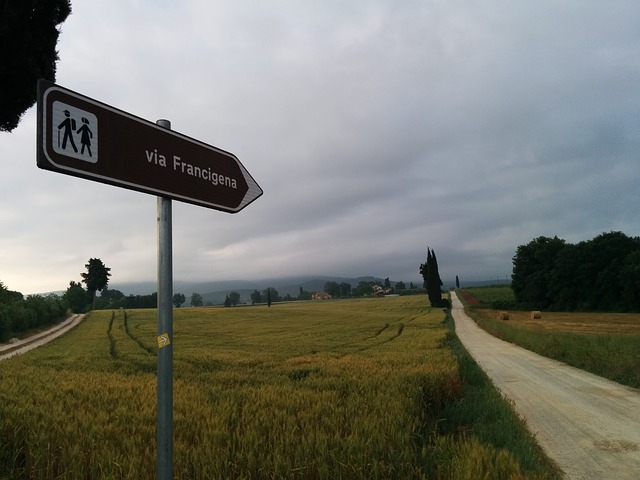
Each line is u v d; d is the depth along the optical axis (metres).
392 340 33.81
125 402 8.52
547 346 25.14
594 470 6.53
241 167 3.11
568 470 6.54
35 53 5.68
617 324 51.41
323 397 8.50
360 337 38.94
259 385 11.85
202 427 6.21
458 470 4.50
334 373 13.74
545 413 10.52
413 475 4.86
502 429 7.84
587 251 84.50
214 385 11.49
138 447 5.30
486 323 54.19
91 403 8.59
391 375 11.68
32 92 5.88
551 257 91.94
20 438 5.60
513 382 15.59
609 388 14.10
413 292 190.38
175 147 2.55
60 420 6.58
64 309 76.75
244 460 4.87
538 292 92.12
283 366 17.98
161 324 2.27
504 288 140.75
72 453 4.92
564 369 19.08
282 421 6.58
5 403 7.95
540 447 7.71
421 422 7.67
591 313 77.00
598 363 18.06
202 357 21.97
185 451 5.01
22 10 5.22
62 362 20.50
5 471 4.82
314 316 74.75
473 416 9.14
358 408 7.57
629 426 9.25
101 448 5.19
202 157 2.74
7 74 5.57
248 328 52.38
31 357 22.95
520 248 100.50
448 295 137.25
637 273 74.44
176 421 6.61
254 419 6.71
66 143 1.99
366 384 10.39
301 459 4.81
